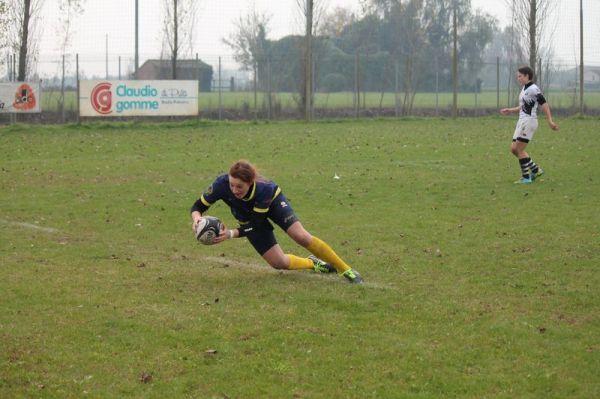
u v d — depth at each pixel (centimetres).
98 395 879
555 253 1544
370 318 1146
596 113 6166
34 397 875
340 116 6025
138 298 1243
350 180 2597
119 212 2041
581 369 949
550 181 2527
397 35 9250
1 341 1039
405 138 4122
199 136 4312
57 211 2050
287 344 1034
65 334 1069
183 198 2258
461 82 8719
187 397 877
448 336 1067
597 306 1195
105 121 5122
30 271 1411
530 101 2438
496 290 1290
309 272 1433
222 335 1066
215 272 1425
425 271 1422
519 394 884
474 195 2278
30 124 4984
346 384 910
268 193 1300
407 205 2128
